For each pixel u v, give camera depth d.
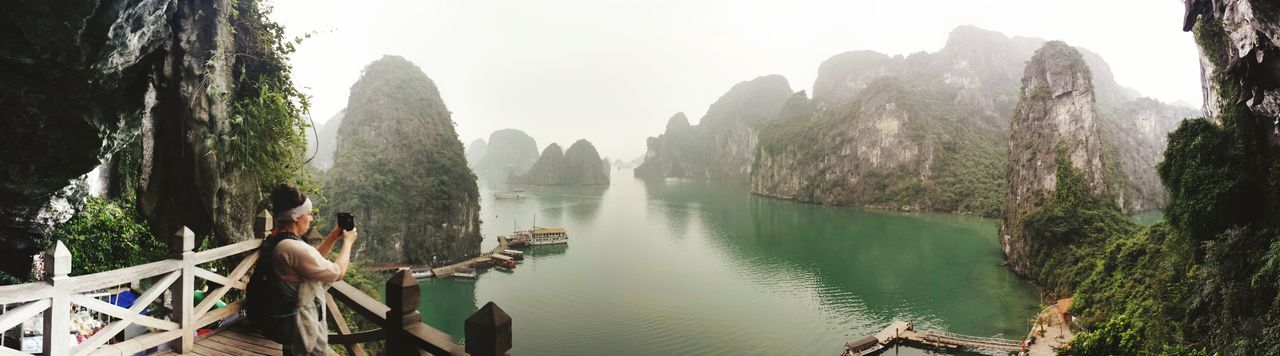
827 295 60.78
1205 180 31.72
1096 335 31.44
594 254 86.69
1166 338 28.09
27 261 8.23
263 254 3.54
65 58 5.64
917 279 66.56
